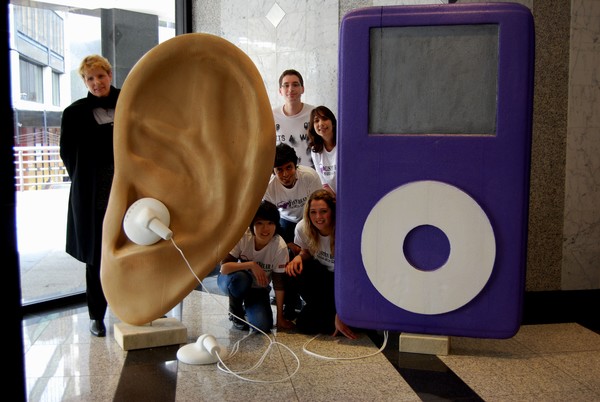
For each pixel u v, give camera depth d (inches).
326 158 146.2
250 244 124.2
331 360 108.3
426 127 103.8
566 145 142.4
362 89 104.3
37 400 93.0
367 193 105.7
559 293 145.6
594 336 120.6
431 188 102.7
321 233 123.9
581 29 139.7
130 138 115.7
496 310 103.6
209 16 182.5
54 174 162.2
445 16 100.8
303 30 167.5
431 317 105.6
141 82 114.4
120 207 115.7
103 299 124.2
